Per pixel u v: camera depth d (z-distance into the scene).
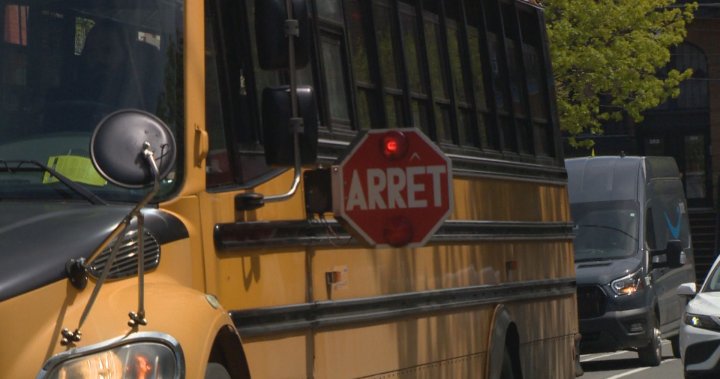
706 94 67.75
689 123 67.88
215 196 8.38
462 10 14.41
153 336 6.68
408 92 12.62
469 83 14.43
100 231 6.99
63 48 7.91
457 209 13.42
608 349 30.56
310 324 9.84
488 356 13.99
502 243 14.70
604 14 47.91
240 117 9.05
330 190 10.08
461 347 13.25
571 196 32.72
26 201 7.41
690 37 67.69
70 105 7.77
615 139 67.12
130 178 6.69
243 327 8.75
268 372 9.18
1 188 7.46
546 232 16.34
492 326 14.13
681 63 68.25
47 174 7.51
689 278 35.50
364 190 10.23
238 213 8.73
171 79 8.02
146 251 7.29
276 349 9.32
